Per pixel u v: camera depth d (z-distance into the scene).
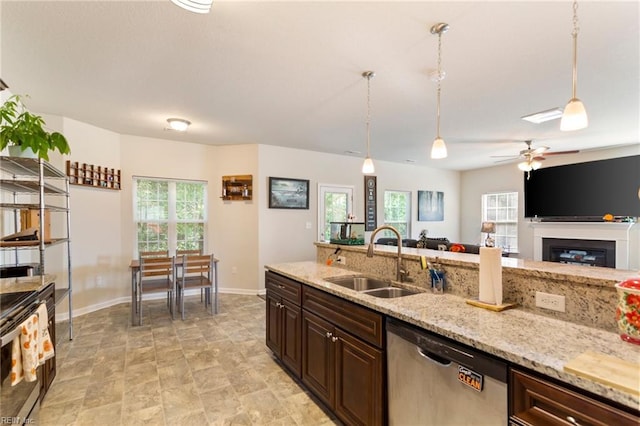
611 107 3.50
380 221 6.81
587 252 5.26
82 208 4.14
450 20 1.96
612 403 0.82
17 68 2.59
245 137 4.90
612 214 4.92
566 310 1.41
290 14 1.91
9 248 2.88
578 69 2.61
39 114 3.70
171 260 3.99
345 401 1.85
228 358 2.89
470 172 8.00
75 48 2.29
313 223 5.86
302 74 2.72
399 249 2.29
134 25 2.02
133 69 2.62
